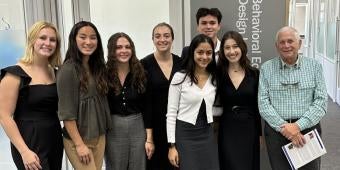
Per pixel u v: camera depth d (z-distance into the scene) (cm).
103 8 387
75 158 220
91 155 224
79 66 214
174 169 264
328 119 601
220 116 254
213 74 244
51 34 205
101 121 224
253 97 248
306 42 1032
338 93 712
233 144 246
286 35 232
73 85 210
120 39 236
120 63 240
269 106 240
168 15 379
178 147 241
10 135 196
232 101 245
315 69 238
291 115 237
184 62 242
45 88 205
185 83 238
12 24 304
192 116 237
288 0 295
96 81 222
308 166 244
